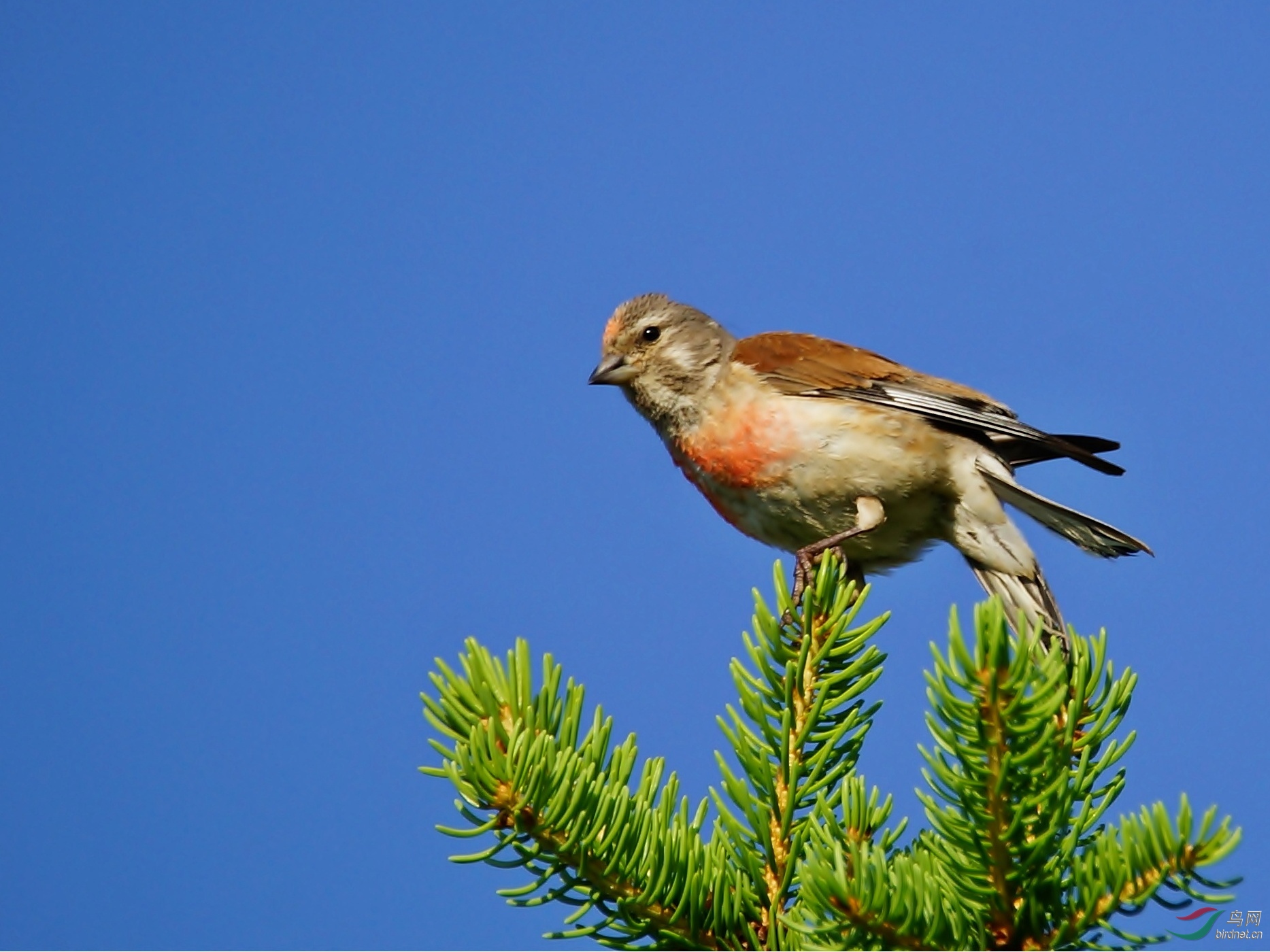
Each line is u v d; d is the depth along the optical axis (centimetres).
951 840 463
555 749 477
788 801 544
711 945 504
